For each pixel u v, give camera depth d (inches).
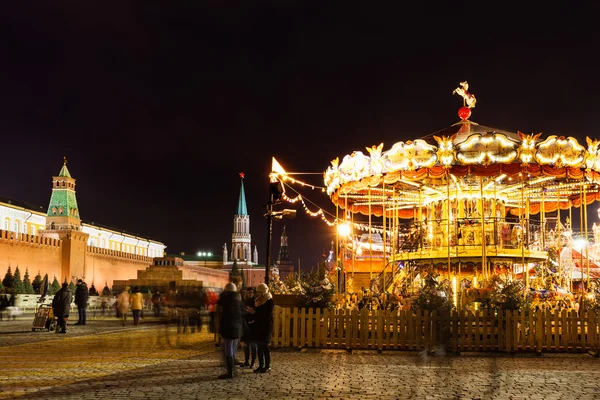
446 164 889.5
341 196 1202.6
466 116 1084.5
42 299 1557.6
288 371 518.9
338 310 692.1
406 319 669.3
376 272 1392.7
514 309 673.0
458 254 1004.6
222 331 481.1
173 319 1137.4
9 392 417.1
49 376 488.7
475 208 1054.4
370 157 952.9
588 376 500.4
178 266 2903.5
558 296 940.0
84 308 1133.7
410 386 445.7
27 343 765.3
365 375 497.4
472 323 665.6
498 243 1008.9
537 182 1055.0
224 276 3735.2
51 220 3388.3
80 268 2790.4
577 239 1347.2
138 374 499.2
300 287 796.6
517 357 630.5
